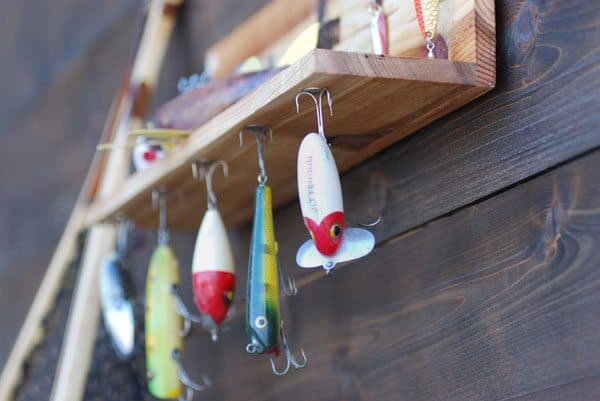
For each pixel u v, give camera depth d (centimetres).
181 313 90
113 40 139
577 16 68
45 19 160
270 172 85
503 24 73
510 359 70
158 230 102
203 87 83
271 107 72
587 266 66
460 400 73
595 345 65
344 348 85
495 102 73
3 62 174
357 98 71
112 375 103
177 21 118
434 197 77
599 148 66
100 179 111
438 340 76
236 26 108
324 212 69
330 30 85
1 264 163
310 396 88
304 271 90
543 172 69
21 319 154
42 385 109
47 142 155
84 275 105
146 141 84
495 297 72
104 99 139
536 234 69
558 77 69
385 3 79
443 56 74
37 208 155
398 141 80
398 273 80
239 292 98
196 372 103
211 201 82
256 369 95
